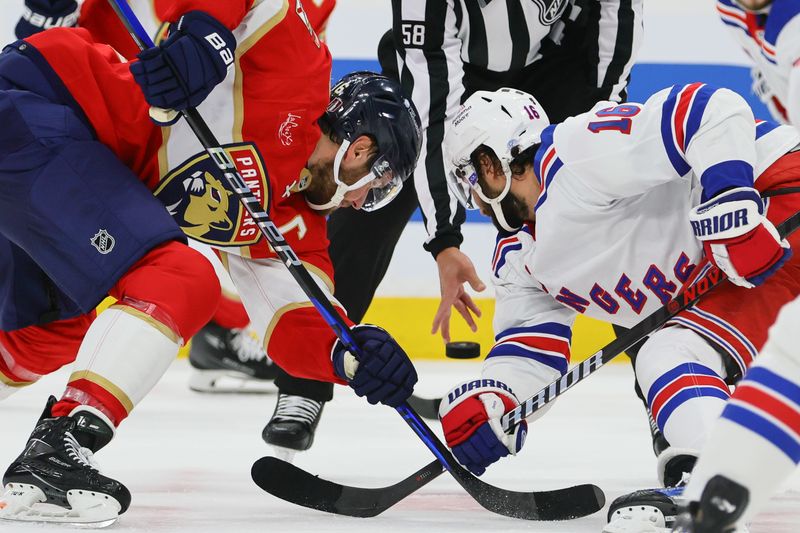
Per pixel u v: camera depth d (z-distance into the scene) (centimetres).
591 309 734
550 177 692
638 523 574
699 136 637
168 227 639
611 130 666
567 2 984
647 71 1886
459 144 752
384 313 1902
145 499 736
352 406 1451
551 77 1018
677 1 1873
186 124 680
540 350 752
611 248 698
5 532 559
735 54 1883
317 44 715
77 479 586
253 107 686
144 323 613
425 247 909
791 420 399
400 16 926
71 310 731
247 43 679
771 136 712
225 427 1201
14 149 633
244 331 1523
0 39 1788
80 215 630
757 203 625
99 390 605
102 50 702
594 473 917
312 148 717
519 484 854
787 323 402
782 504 752
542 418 1330
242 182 656
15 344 746
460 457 688
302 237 765
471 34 968
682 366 628
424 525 654
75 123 647
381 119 738
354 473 910
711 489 401
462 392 699
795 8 492
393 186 766
